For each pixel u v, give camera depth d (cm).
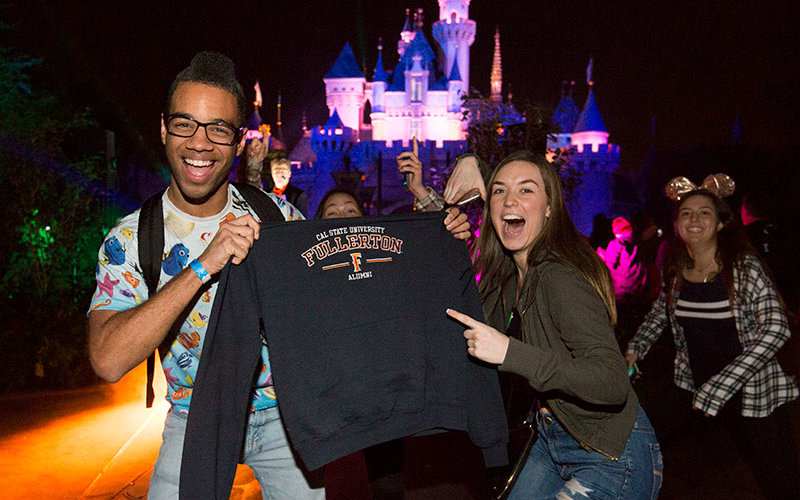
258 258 227
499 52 7650
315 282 232
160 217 238
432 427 244
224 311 220
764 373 360
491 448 257
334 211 453
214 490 212
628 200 6700
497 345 223
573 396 226
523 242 277
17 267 959
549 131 908
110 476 475
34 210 1000
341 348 231
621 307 746
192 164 231
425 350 246
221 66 232
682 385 394
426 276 251
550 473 276
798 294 489
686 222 378
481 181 333
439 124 7881
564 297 245
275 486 268
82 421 625
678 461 536
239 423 219
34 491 445
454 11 8650
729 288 365
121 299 232
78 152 1430
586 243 269
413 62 7988
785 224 553
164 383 786
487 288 305
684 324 386
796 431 584
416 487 490
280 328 226
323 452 227
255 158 389
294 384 226
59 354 763
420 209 369
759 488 479
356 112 8788
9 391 738
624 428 248
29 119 1109
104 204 1274
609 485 247
